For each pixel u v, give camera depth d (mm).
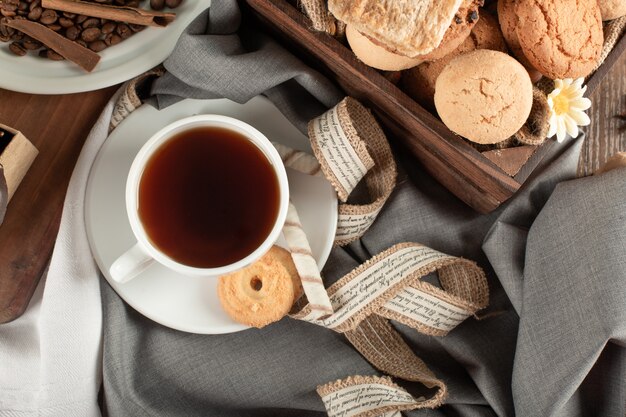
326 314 621
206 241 609
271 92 647
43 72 639
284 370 663
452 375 673
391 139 664
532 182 663
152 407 653
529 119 591
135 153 630
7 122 633
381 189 652
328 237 633
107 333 645
